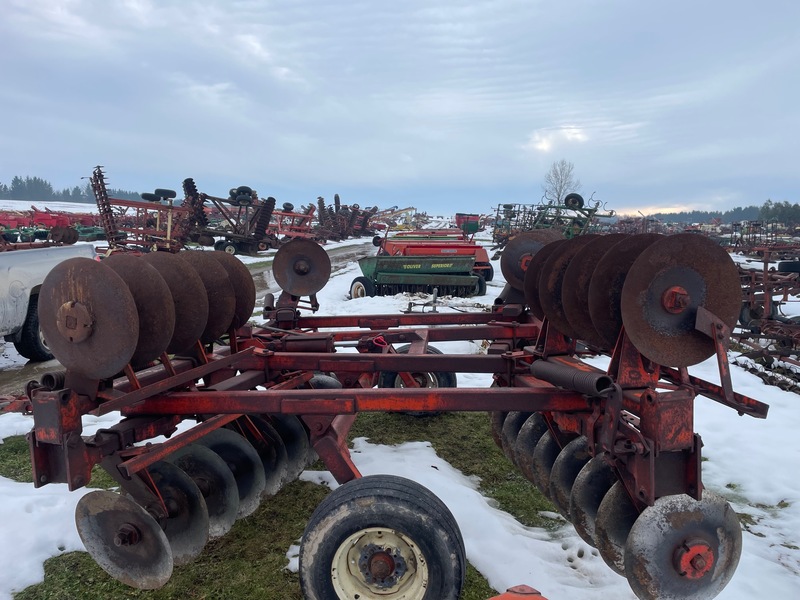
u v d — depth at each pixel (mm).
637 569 2529
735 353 9508
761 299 10312
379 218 60844
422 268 15086
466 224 30344
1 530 3613
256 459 3648
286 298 5770
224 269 3969
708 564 2555
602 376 2809
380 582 2562
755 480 4695
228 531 3535
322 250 5820
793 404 6617
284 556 3428
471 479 4578
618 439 2721
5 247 8180
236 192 27828
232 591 3096
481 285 15617
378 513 2541
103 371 2576
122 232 23734
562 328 3668
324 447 3090
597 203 22141
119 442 2842
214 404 3111
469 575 3254
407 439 5375
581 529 3252
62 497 4102
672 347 2646
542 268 3768
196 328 3352
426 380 5766
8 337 8031
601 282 2943
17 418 5816
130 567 2783
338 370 4066
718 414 6199
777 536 3859
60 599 3023
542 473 4012
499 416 4922
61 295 2631
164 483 3043
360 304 13375
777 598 3059
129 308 2484
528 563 3326
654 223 35844
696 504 2584
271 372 4168
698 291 2646
